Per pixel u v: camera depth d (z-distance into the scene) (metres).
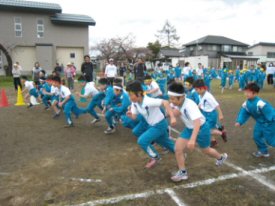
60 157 4.60
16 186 3.57
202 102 5.01
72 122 6.92
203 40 51.81
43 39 27.78
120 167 4.16
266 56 53.44
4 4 25.34
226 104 10.26
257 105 4.14
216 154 3.79
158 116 3.87
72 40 28.78
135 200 3.20
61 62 28.94
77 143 5.38
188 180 3.70
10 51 26.89
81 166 4.21
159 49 55.12
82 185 3.58
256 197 3.24
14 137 5.81
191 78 5.94
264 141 4.43
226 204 3.09
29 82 9.60
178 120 7.39
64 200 3.21
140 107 3.85
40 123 7.11
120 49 43.47
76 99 11.63
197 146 5.08
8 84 18.31
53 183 3.64
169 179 3.73
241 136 5.83
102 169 4.09
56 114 7.84
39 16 27.30
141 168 4.11
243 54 53.53
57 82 6.51
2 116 8.00
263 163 4.28
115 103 5.98
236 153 4.74
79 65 29.67
